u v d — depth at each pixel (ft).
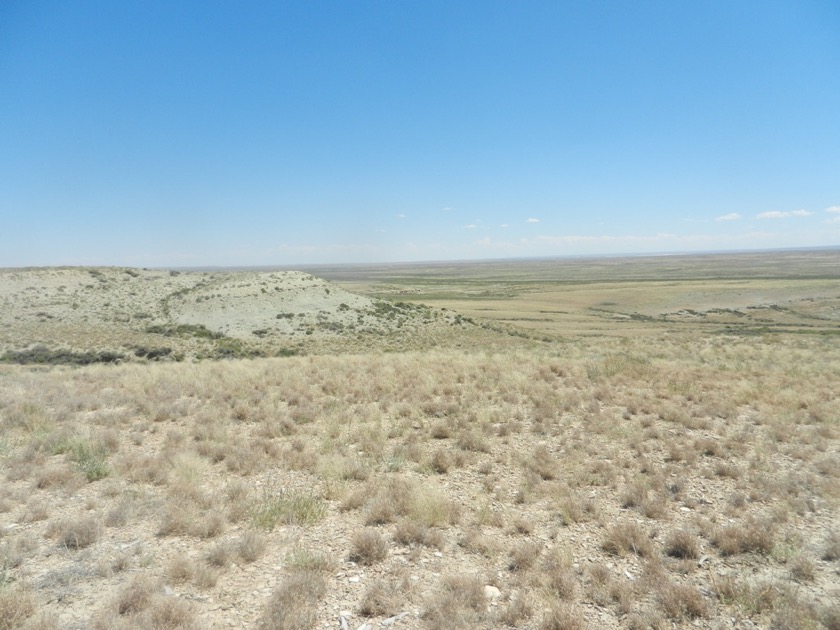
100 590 16.66
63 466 28.30
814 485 25.46
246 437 34.91
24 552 18.78
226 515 22.25
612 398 44.45
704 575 18.03
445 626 14.69
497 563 18.85
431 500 22.74
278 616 15.03
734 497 23.72
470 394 46.55
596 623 15.35
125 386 51.85
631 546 19.93
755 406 41.27
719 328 212.02
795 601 15.83
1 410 39.91
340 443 32.91
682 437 33.86
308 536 20.98
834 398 43.80
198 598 16.34
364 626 15.05
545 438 34.47
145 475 26.86
